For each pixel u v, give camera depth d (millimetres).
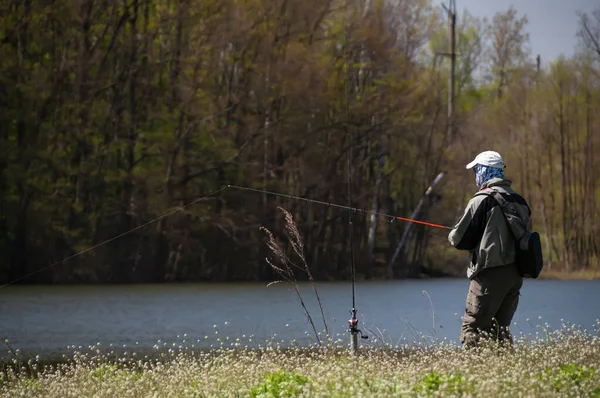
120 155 58469
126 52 58656
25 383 11812
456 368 10703
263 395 9469
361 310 26750
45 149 55781
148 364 14938
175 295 35125
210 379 10719
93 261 54281
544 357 11398
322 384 9500
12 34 56312
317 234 60812
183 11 59188
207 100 59750
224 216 57500
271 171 59656
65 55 56469
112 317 24812
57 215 54594
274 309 27453
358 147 63156
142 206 56156
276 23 61438
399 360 13023
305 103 61375
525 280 52500
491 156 12836
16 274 53469
